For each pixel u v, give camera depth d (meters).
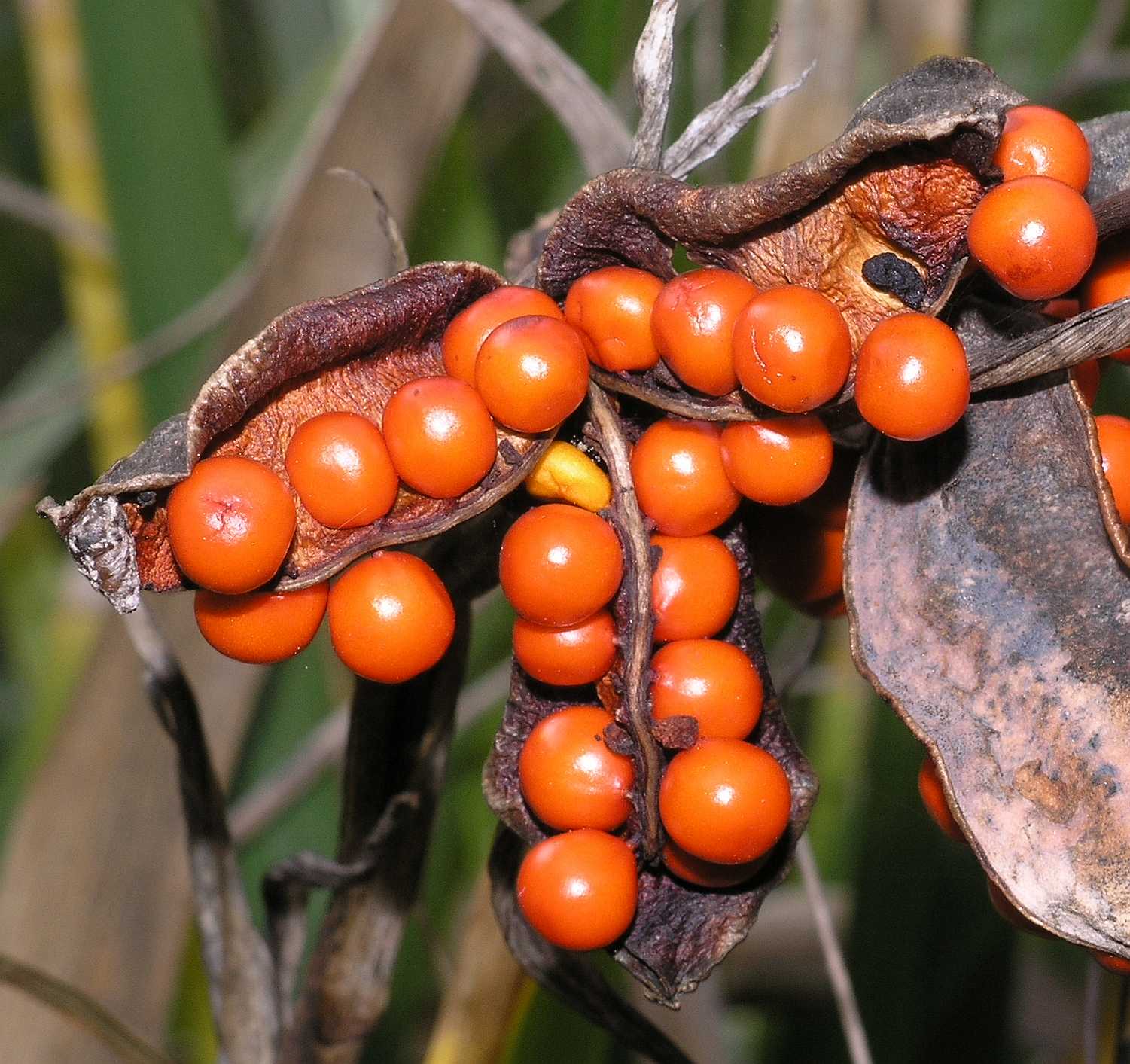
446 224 0.41
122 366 0.40
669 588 0.31
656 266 0.32
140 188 0.40
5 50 0.74
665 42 0.32
